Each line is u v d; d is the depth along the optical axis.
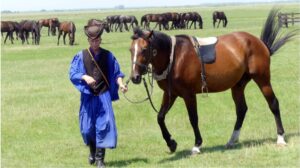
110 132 8.03
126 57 26.20
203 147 9.50
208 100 14.00
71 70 8.16
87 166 8.46
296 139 9.64
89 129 8.20
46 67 23.64
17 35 48.16
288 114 12.02
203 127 11.15
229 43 9.30
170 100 8.94
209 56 8.93
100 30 8.09
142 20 59.34
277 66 20.22
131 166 8.31
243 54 9.34
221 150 9.12
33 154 9.36
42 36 52.00
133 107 13.45
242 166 7.98
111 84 8.21
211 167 7.97
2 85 18.22
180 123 11.55
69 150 9.62
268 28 10.00
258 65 9.48
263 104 13.26
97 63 8.09
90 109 8.14
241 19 70.31
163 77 8.57
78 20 87.25
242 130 10.62
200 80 8.87
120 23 56.41
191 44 8.84
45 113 13.12
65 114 12.97
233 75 9.20
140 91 15.79
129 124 11.69
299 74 17.97
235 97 9.70
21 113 13.14
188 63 8.68
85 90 8.06
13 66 24.39
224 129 10.91
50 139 10.61
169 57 8.50
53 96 15.63
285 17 42.66
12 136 10.88
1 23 47.53
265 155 8.58
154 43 8.19
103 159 8.22
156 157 8.91
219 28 51.75
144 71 8.01
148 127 11.38
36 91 16.75
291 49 26.67
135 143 9.98
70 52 31.31
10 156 9.23
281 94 14.39
